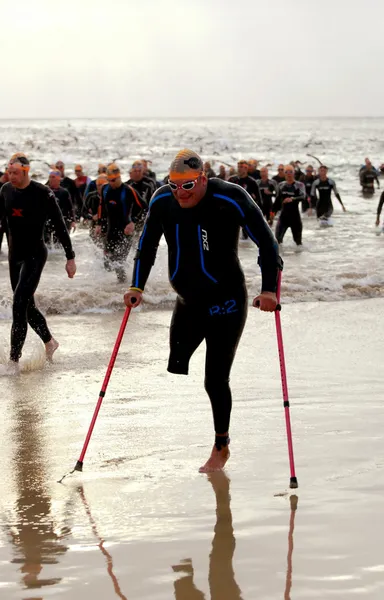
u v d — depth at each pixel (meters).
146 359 6.98
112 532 3.41
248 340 7.62
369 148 76.56
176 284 4.23
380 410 5.23
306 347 7.31
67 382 6.20
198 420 5.12
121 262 11.41
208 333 4.27
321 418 5.06
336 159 57.19
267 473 4.12
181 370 4.35
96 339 7.88
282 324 8.43
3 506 3.75
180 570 3.04
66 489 3.97
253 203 4.11
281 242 15.44
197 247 4.11
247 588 2.88
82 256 14.42
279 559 3.10
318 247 15.20
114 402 5.58
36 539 3.35
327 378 6.12
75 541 3.33
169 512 3.63
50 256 14.53
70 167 42.12
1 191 6.74
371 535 3.29
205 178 4.05
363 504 3.64
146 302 9.85
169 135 104.62
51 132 113.50
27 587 2.92
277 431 4.82
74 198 18.64
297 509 3.61
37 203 6.68
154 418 5.18
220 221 4.09
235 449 4.51
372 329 8.16
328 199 19.55
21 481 4.10
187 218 4.09
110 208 11.48
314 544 3.22
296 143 85.75
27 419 5.22
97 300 9.70
